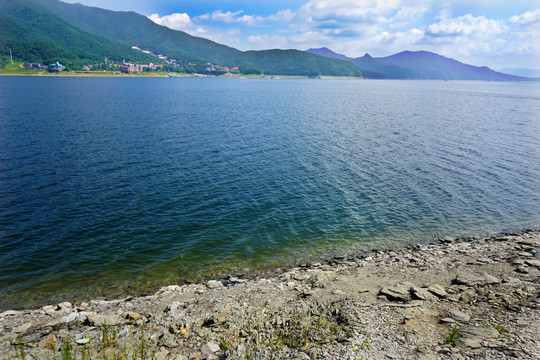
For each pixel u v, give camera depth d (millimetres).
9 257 23234
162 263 23500
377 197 36031
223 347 12508
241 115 93875
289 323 14008
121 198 33625
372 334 12688
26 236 25953
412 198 35969
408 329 13078
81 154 47469
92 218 29312
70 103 102625
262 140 61531
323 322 14047
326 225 29734
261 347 12344
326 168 45344
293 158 49844
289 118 91188
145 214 30484
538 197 36750
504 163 49094
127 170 41750
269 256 24844
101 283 21047
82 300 19250
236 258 24469
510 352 11125
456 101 164000
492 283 17906
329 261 24125
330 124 82500
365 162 48500
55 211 30219
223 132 67750
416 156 52250
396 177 42281
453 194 37219
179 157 48312
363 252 25516
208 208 32219
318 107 123062
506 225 30297
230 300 17422
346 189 37969
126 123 72312
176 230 27969
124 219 29406
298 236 27812
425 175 43188
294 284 19984
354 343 12031
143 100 122625
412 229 29375
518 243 26016
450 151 55688
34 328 14852
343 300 16031
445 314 14500
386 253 25172
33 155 45719
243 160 48094
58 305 18219
